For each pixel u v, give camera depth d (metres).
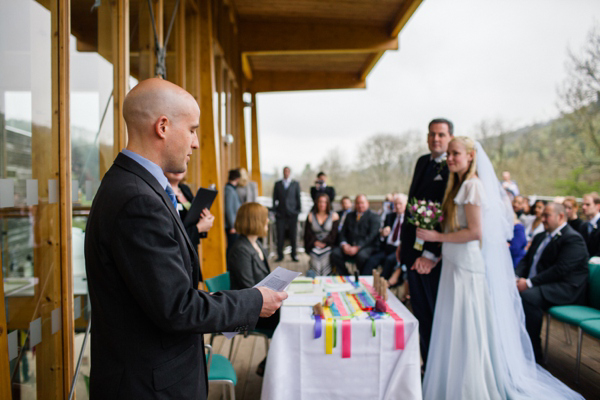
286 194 7.45
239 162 8.34
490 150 15.26
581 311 3.02
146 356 0.99
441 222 2.55
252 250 2.66
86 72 2.06
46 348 1.71
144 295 0.93
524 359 2.51
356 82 10.57
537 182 13.64
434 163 2.71
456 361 2.31
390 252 4.91
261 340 3.70
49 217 1.74
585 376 2.93
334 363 2.06
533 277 3.32
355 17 7.15
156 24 3.20
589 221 4.98
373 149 20.00
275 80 10.51
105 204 0.98
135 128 1.05
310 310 2.23
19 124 1.57
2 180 1.48
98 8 2.21
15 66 1.55
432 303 2.65
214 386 2.76
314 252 5.11
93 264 0.99
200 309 0.98
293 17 7.32
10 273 1.50
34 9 1.65
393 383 2.02
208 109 4.89
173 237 1.03
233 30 7.30
